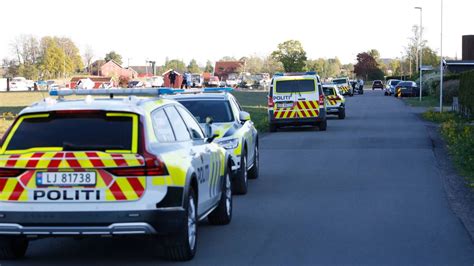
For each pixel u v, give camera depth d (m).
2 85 104.69
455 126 29.36
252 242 9.47
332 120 38.09
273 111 30.44
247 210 11.97
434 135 27.59
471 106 35.28
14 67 128.75
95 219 7.55
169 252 8.30
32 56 127.69
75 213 7.55
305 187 14.59
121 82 87.94
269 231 10.20
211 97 15.08
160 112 8.64
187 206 8.16
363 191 13.94
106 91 9.00
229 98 15.20
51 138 7.79
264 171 17.31
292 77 30.45
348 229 10.28
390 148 22.53
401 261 8.38
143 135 7.79
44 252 9.02
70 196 7.59
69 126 7.88
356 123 35.41
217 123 14.12
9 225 7.63
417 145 23.44
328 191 13.99
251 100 64.31
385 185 14.72
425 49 120.44
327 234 9.95
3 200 7.66
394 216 11.27
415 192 13.74
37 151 7.69
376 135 27.66
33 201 7.61
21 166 7.61
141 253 8.89
